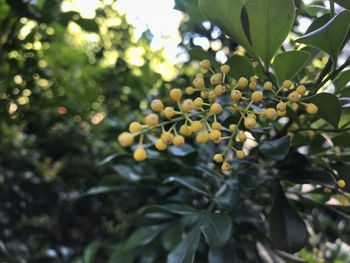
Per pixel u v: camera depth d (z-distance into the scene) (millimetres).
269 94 96
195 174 132
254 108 91
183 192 140
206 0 87
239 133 86
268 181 107
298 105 93
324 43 88
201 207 138
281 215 98
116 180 152
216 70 106
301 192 119
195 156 121
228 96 102
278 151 96
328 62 94
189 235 101
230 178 115
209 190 124
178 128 93
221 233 98
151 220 136
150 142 125
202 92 87
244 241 137
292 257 134
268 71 94
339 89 102
